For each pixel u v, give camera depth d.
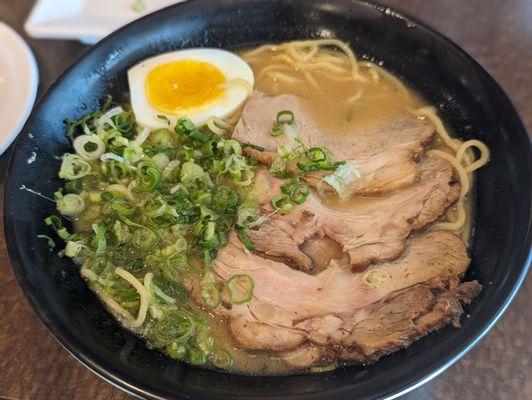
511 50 0.23
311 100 0.21
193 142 0.19
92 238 0.16
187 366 0.14
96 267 0.16
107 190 0.18
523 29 0.24
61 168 0.17
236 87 0.21
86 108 0.19
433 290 0.15
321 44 0.22
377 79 0.21
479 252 0.16
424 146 0.19
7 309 0.16
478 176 0.17
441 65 0.19
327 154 0.18
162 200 0.17
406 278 0.15
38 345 0.15
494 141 0.17
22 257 0.14
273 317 0.15
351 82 0.21
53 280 0.14
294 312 0.15
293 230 0.17
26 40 0.24
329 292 0.15
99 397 0.14
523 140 0.16
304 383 0.13
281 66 0.22
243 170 0.18
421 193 0.17
